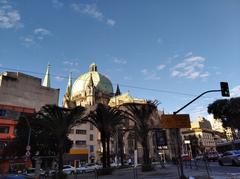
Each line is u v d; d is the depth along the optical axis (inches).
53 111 1181.1
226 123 2445.9
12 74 2765.7
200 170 1148.5
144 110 1441.9
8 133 2388.0
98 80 5846.5
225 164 1364.4
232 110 2277.3
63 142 1183.6
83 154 3122.5
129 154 3607.3
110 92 5905.5
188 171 1151.0
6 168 2159.2
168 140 3513.8
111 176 1201.4
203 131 5925.2
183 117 809.5
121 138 2822.3
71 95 6063.0
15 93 2687.0
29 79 2886.3
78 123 1359.5
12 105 2603.3
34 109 2709.2
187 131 6003.9
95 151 3304.6
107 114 1402.6
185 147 4534.9
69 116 1191.6
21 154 1915.6
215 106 2428.6
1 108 2448.3
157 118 3656.5
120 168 2049.7
